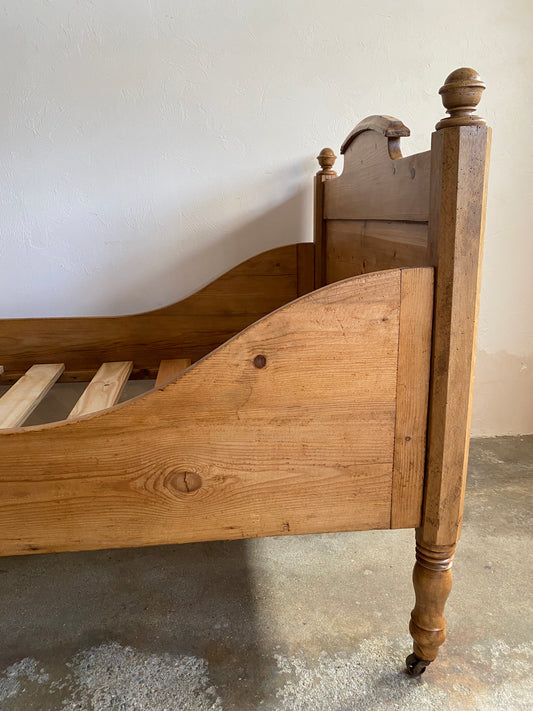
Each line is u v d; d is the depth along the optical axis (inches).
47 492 36.0
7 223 68.4
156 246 71.6
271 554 57.0
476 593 49.9
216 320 69.9
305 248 69.2
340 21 68.5
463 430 36.8
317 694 39.9
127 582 53.2
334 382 35.9
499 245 76.7
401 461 38.0
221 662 43.0
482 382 81.4
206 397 35.4
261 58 68.2
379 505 38.8
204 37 66.6
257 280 69.5
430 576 39.2
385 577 52.8
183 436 35.9
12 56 63.8
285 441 36.7
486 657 42.9
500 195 75.1
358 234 53.2
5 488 35.7
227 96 68.6
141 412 35.2
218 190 71.2
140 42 65.6
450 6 69.7
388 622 46.9
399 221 41.5
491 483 69.1
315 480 37.7
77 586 52.7
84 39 64.6
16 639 45.9
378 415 36.9
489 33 71.0
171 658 43.5
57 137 66.7
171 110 68.0
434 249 34.4
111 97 66.5
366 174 49.4
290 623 47.0
